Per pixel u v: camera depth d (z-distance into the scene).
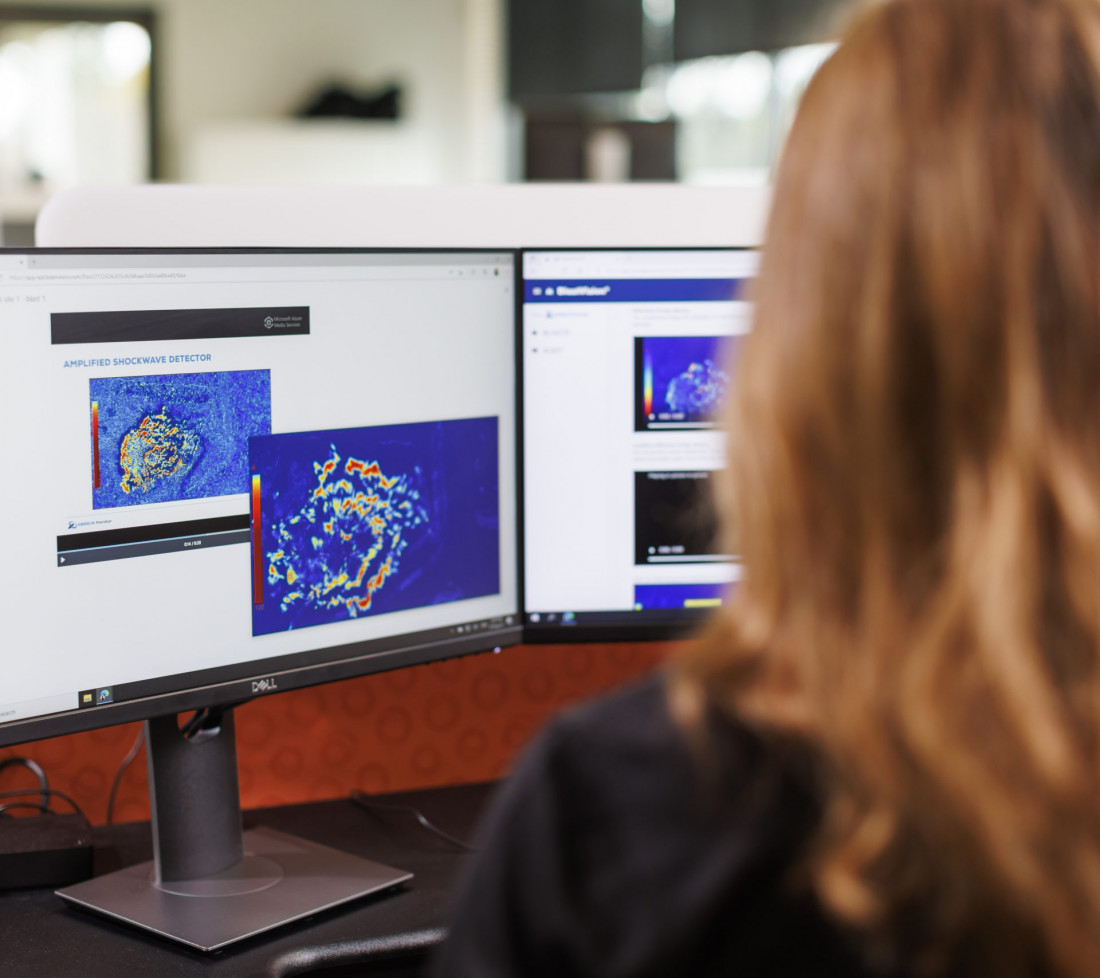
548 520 1.12
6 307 0.83
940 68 0.42
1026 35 0.41
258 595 0.96
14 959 0.85
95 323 0.86
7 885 0.97
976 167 0.40
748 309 0.46
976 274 0.39
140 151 5.31
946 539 0.39
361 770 1.22
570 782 0.43
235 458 0.94
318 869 0.99
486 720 1.26
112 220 1.10
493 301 1.08
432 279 1.04
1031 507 0.38
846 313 0.41
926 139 0.41
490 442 1.09
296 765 1.19
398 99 5.82
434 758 1.24
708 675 0.43
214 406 0.93
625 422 1.12
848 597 0.41
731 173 5.79
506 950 0.42
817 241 0.43
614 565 1.14
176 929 0.87
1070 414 0.39
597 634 1.14
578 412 1.12
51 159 5.16
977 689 0.38
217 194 1.14
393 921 0.91
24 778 1.12
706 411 1.13
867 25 0.45
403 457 1.03
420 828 1.12
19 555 0.84
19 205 5.11
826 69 0.45
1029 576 0.38
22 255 0.83
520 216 1.22
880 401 0.40
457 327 1.06
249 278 0.94
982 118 0.40
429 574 1.06
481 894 0.44
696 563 1.15
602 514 1.13
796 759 0.40
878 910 0.38
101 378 0.87
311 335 0.97
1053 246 0.39
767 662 0.42
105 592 0.88
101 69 5.22
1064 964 0.38
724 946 0.40
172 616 0.92
